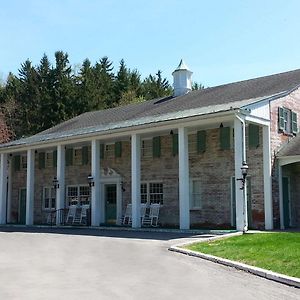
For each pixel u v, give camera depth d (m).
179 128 18.55
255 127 19.11
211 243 13.55
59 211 23.47
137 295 7.36
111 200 24.55
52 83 54.88
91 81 54.84
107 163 24.88
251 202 19.03
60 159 23.52
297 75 22.11
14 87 57.66
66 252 12.66
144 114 23.20
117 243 14.52
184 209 18.16
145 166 23.17
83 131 22.78
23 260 11.23
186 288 7.92
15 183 29.69
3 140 49.88
